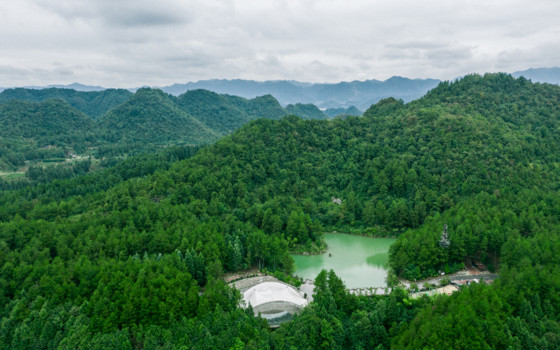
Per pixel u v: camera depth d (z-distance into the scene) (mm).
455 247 137750
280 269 144750
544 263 115812
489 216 151375
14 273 116000
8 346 94750
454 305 86000
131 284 106688
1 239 136000
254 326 94250
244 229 158500
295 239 166375
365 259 157875
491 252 141375
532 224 143375
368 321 92500
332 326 92688
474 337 77125
